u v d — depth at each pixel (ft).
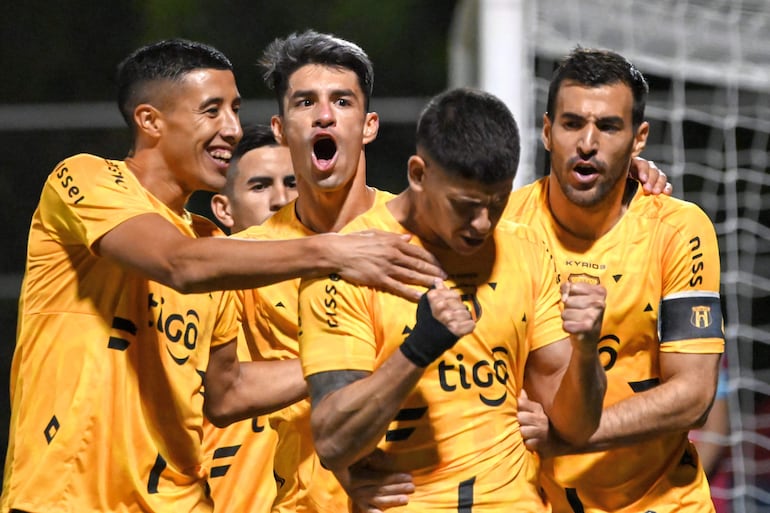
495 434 47.37
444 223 45.83
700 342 56.29
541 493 50.70
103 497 52.65
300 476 57.11
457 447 47.06
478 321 47.73
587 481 57.11
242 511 64.34
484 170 44.55
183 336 55.01
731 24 91.97
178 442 54.65
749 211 126.21
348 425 45.39
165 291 54.85
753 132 125.59
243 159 71.10
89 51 167.32
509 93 78.23
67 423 52.75
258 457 64.75
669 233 57.11
